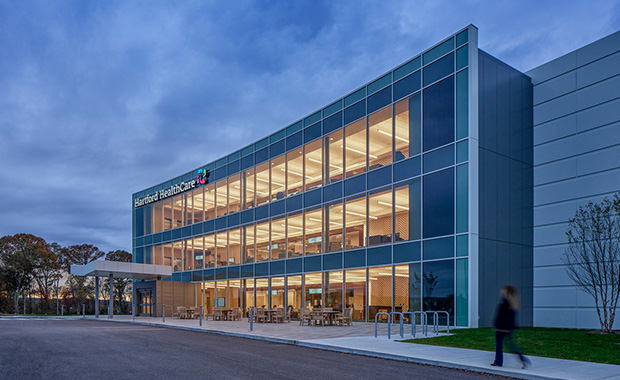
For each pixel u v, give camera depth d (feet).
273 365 33.68
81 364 33.45
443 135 64.59
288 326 71.36
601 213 57.06
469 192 59.88
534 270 66.90
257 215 100.68
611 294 54.65
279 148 97.09
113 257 221.87
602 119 62.49
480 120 62.49
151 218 140.15
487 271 60.29
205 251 116.16
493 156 63.57
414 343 45.52
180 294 118.93
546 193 67.31
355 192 77.92
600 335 49.73
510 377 29.63
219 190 113.91
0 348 43.52
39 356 37.76
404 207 68.95
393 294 68.85
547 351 38.81
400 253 68.49
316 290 83.41
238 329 65.57
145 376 28.68
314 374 30.04
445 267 61.72
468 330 55.11
